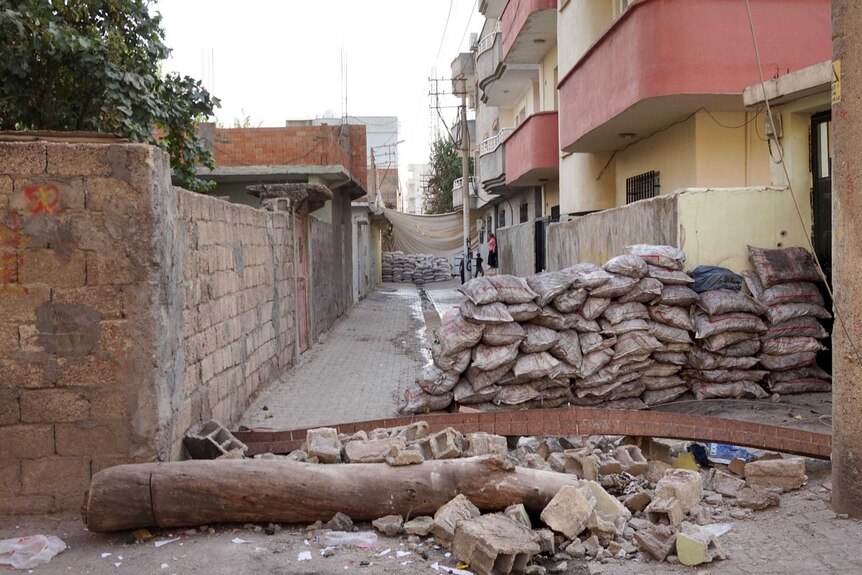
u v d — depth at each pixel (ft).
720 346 24.25
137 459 16.07
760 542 14.06
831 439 17.28
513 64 74.33
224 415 23.62
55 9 26.50
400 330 56.13
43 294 15.89
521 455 18.69
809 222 26.45
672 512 14.53
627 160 44.45
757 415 22.63
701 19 30.35
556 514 14.07
